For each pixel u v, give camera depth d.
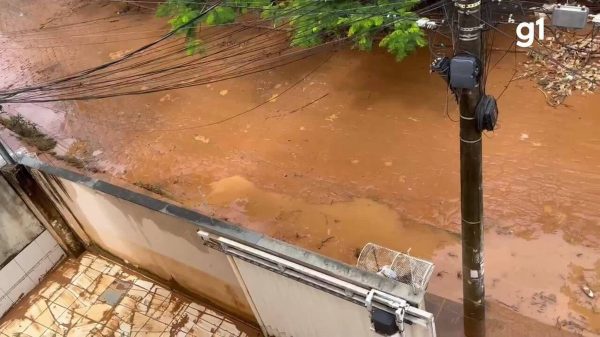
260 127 11.77
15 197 8.43
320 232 9.21
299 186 10.16
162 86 13.23
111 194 7.25
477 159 5.19
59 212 8.89
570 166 9.17
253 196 10.19
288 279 5.87
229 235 6.04
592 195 8.66
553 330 7.13
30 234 8.85
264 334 7.67
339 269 5.34
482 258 6.01
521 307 7.48
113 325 8.37
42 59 16.31
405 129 10.71
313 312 6.21
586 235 8.16
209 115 12.47
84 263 9.46
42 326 8.59
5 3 20.58
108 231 8.38
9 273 8.75
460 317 7.34
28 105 14.45
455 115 10.70
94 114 13.45
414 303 4.91
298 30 11.06
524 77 10.95
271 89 12.69
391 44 9.98
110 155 12.10
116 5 18.36
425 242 8.61
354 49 12.98
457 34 4.69
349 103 11.70
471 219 5.62
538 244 8.22
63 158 12.30
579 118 9.91
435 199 9.24
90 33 17.03
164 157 11.65
